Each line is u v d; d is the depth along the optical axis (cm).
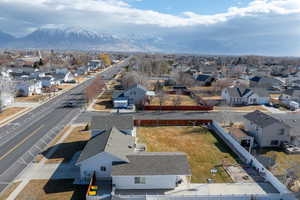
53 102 5797
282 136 3372
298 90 6078
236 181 2450
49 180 2409
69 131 3819
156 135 3759
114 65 16388
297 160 2952
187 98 6391
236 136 3459
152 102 5866
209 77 8400
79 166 2684
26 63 14288
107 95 6656
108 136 2788
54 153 3019
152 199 2083
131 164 2323
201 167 2741
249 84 8338
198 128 4112
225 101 6066
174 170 2269
